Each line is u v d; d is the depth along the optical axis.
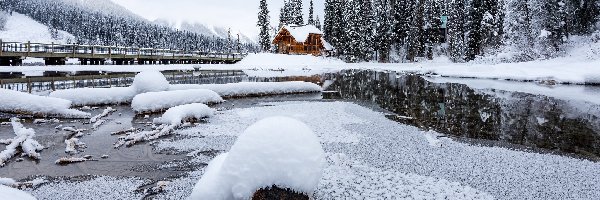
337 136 12.10
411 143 11.39
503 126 14.51
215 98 19.17
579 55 42.62
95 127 13.05
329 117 15.55
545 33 44.62
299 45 74.44
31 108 14.23
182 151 10.21
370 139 11.81
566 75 33.81
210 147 10.62
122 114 15.60
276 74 41.44
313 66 57.38
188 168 8.79
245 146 5.59
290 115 15.89
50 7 179.38
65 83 24.78
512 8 48.16
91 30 130.00
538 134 13.16
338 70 50.50
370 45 69.38
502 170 8.91
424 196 7.22
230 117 15.24
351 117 15.67
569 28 46.84
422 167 9.03
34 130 12.42
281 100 21.17
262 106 18.84
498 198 7.28
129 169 8.70
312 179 5.55
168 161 9.32
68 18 158.62
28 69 31.53
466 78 39.41
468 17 64.06
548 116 16.73
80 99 17.25
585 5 46.59
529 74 36.62
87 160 9.34
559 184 8.06
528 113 17.53
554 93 25.59
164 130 12.08
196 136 11.91
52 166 8.88
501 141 12.08
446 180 8.14
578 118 16.27
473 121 15.49
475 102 21.08
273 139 5.57
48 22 163.62
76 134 11.84
